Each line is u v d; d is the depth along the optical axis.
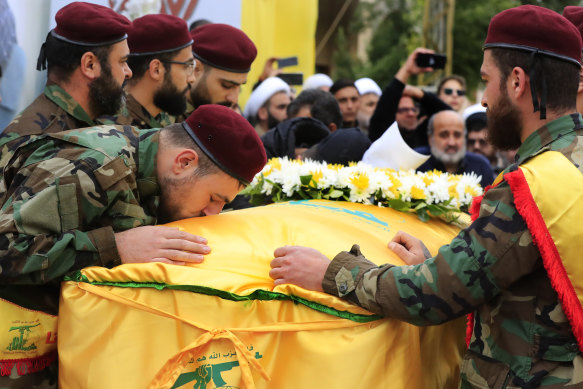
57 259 1.57
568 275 1.42
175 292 1.54
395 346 1.61
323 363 1.53
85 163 1.63
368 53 15.24
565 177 1.46
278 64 4.82
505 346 1.51
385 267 1.55
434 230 2.14
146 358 1.55
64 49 2.19
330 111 3.62
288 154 3.05
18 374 1.67
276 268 1.60
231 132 1.72
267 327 1.54
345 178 2.20
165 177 1.74
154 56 2.61
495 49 1.62
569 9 2.38
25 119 2.15
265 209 1.96
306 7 5.34
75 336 1.59
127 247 1.62
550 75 1.56
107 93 2.25
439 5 10.09
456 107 5.25
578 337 1.42
